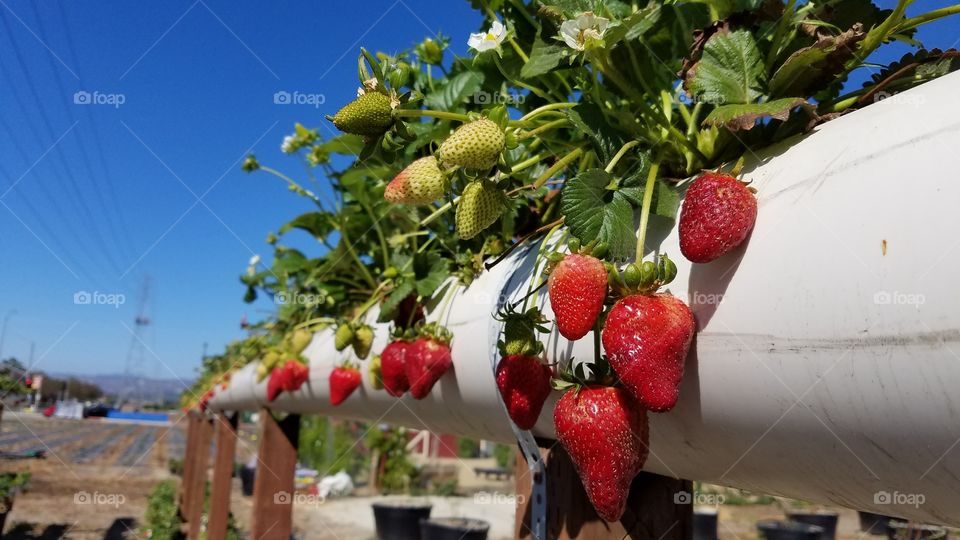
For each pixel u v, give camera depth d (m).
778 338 0.53
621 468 0.64
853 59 0.87
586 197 0.71
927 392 0.43
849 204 0.50
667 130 0.86
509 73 1.26
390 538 7.51
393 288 1.65
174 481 16.27
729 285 0.60
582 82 1.02
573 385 0.69
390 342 1.50
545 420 1.00
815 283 0.51
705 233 0.59
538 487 1.18
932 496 0.48
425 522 6.71
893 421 0.46
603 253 0.69
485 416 1.25
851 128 0.56
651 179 0.71
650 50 1.03
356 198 2.34
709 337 0.61
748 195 0.60
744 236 0.59
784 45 0.90
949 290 0.41
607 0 1.05
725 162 0.83
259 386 3.97
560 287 0.67
